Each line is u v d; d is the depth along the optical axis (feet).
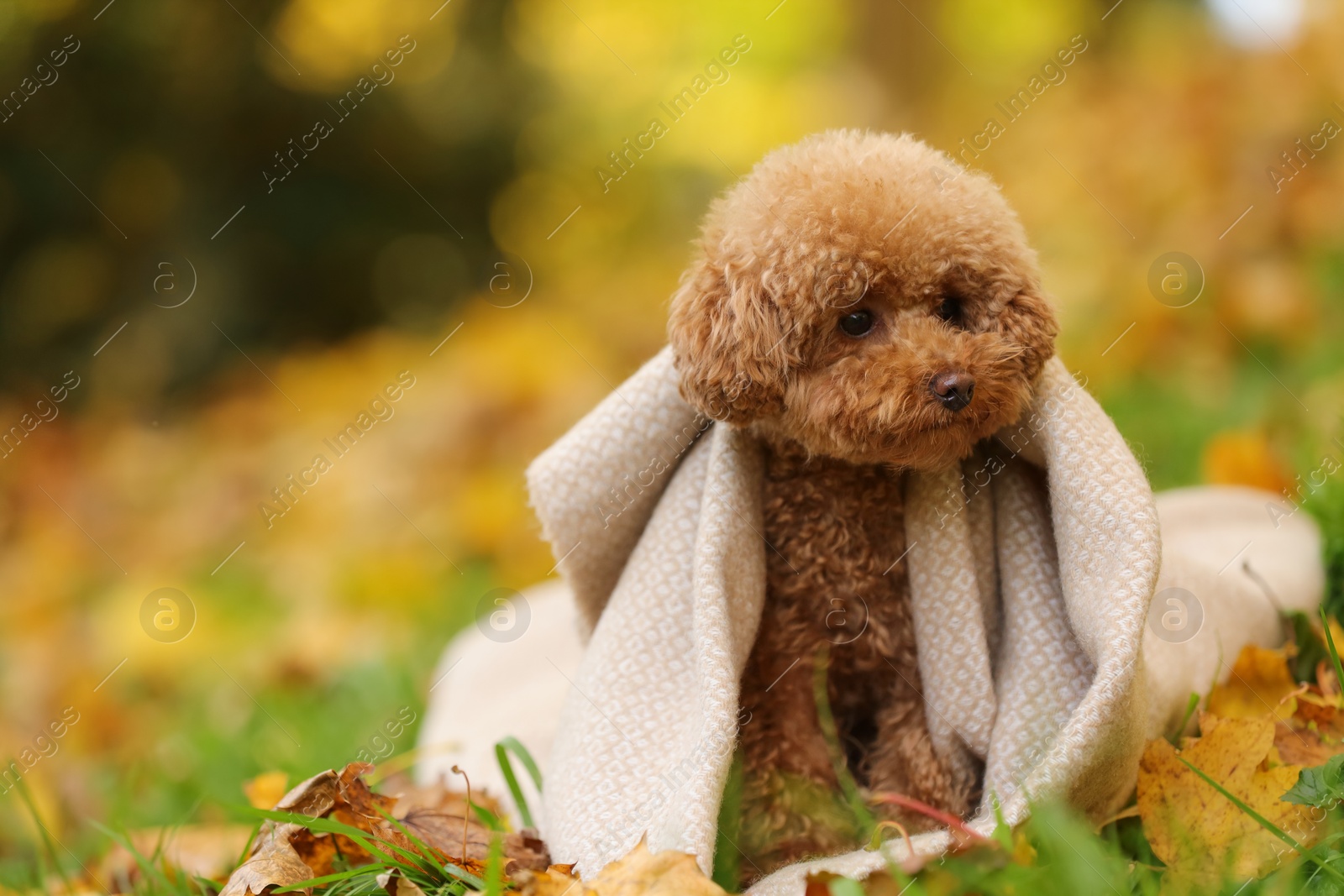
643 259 31.17
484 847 6.84
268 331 28.89
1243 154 19.08
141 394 27.71
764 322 6.34
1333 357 14.78
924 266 6.36
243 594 19.17
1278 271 16.89
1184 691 7.58
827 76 31.09
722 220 6.83
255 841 7.89
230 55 26.63
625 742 6.65
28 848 10.69
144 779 11.73
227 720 13.42
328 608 17.57
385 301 30.04
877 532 6.88
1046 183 21.48
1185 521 10.04
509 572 17.48
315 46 27.61
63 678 16.38
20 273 27.22
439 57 29.60
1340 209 17.34
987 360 6.23
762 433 6.93
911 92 26.76
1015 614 6.83
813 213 6.37
